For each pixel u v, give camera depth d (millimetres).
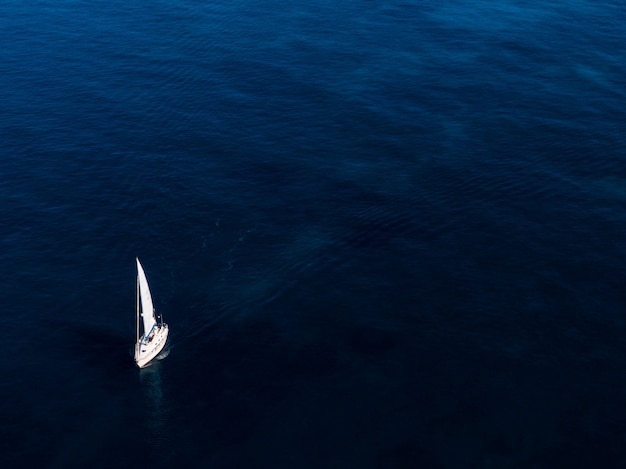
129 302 135375
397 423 112125
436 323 128625
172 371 121625
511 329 126812
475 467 105812
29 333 129750
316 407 115062
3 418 115125
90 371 122500
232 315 131500
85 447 110938
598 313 129000
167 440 111375
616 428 110188
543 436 109438
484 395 115812
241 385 119000
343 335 127062
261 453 108938
